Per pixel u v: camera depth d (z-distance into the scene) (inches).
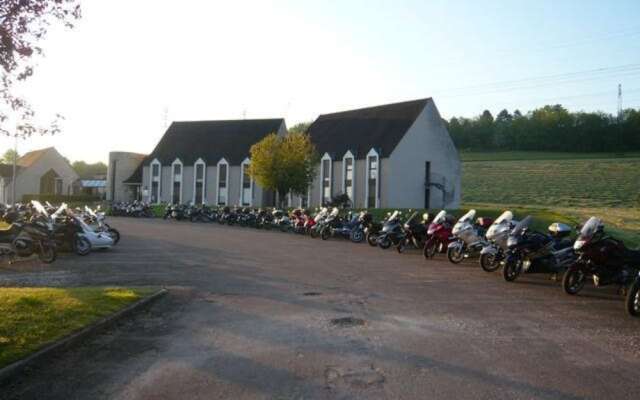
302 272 554.3
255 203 2333.9
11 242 600.4
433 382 229.8
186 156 2524.6
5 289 404.5
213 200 2431.1
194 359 263.1
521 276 542.3
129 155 2800.2
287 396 214.2
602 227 432.8
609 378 238.1
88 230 707.4
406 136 1963.6
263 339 298.4
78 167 5113.2
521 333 314.5
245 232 1139.9
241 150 2439.7
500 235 538.3
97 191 3127.5
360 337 301.9
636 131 4215.1
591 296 440.1
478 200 2819.9
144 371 246.2
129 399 213.3
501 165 3941.9
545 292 454.6
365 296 425.1
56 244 640.4
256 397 213.6
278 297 419.8
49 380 235.6
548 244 492.1
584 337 307.9
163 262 621.9
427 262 647.1
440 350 277.1
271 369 247.0
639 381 234.8
